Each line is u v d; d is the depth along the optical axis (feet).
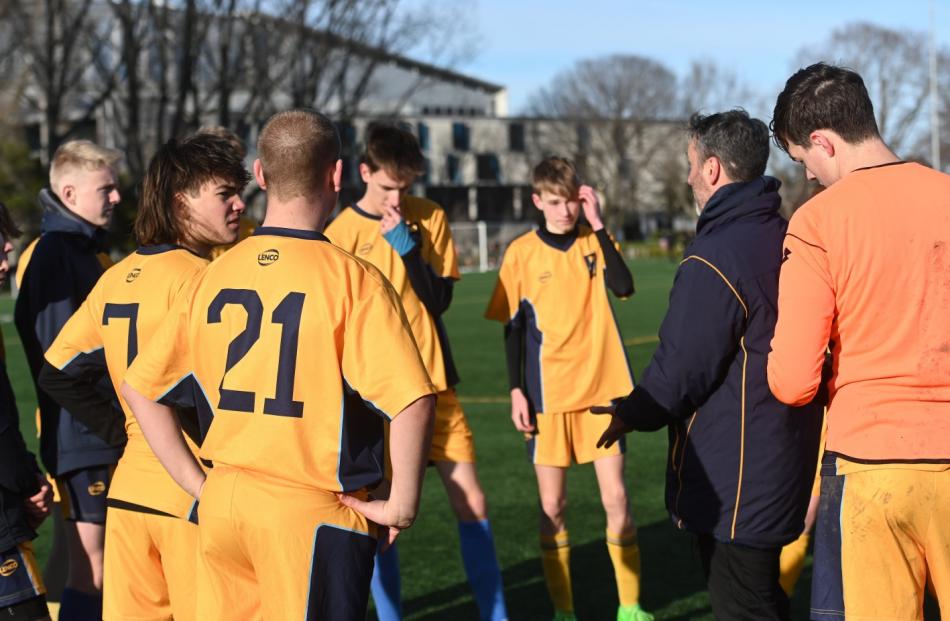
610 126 199.11
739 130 9.44
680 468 9.46
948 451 7.44
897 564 7.64
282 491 7.29
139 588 9.11
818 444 9.37
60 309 10.77
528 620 13.21
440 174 202.69
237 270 7.70
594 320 13.47
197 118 78.74
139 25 78.33
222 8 75.87
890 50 184.55
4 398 9.29
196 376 7.84
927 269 7.61
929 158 181.68
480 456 22.84
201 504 7.58
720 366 9.05
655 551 15.85
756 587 9.21
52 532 17.52
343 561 7.29
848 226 7.80
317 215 7.84
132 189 77.61
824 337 7.89
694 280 9.08
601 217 13.66
